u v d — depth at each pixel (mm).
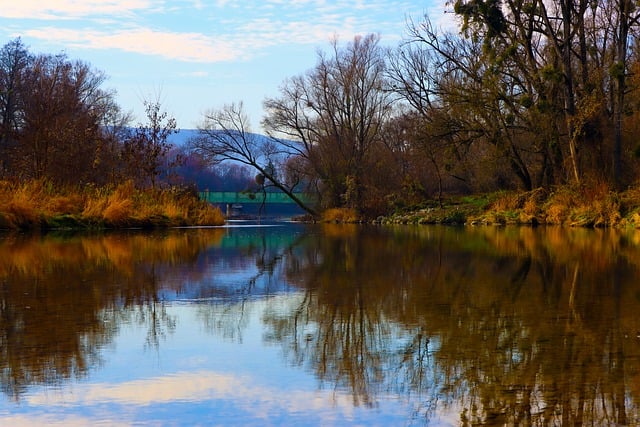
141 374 4387
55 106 27172
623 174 25906
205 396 3957
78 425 3516
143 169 25797
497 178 35906
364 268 10305
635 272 9586
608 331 5562
